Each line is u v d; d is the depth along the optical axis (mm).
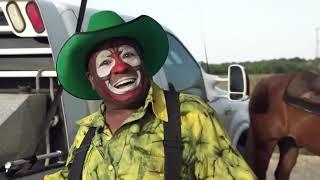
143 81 2320
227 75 5480
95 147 2320
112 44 2330
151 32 2426
